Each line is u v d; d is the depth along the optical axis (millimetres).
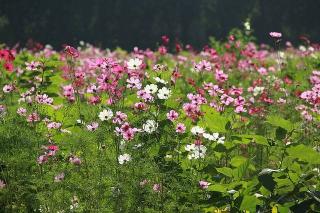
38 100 7977
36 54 16969
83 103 9141
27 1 67375
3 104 8898
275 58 18359
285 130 6348
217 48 16359
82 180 6477
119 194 6336
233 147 6902
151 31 69625
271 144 6336
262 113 9484
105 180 6383
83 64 15289
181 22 70625
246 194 5820
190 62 16609
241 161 6570
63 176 6434
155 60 15281
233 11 71438
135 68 7922
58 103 9570
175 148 7117
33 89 8789
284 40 71750
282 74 12570
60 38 68000
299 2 72188
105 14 68812
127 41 69062
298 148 5988
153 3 69750
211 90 8781
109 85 7922
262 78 12672
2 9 66875
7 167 6746
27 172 6812
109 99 7938
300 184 5641
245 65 13891
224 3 71438
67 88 8859
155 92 7535
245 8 71500
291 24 72500
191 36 70625
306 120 8805
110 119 7438
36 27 67438
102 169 6605
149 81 8180
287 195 5672
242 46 15648
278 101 9922
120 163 6512
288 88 11602
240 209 5746
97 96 8125
